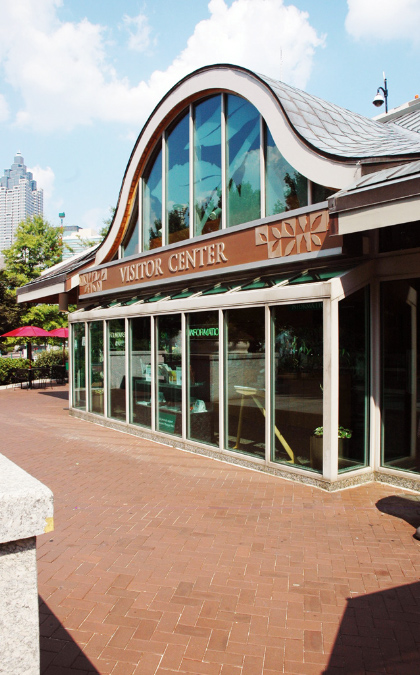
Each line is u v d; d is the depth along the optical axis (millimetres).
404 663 3129
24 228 28562
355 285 6355
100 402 12297
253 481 6875
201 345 8625
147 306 10016
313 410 6586
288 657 3215
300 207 7688
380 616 3615
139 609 3791
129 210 12195
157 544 4926
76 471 7742
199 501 6133
